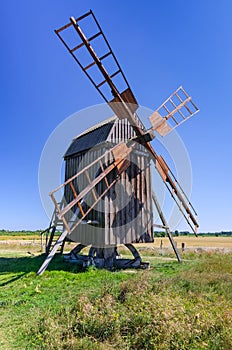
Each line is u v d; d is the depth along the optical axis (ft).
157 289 25.67
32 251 81.35
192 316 18.65
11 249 90.68
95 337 17.51
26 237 211.82
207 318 18.51
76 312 20.51
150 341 15.96
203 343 15.57
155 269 45.39
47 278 36.40
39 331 18.84
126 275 39.04
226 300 24.82
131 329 17.72
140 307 19.94
